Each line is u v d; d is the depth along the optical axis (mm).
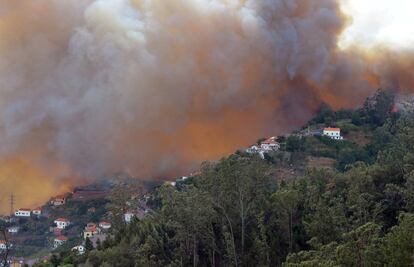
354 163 113125
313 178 84750
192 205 73562
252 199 75812
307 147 129750
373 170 78875
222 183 75062
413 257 47781
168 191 83000
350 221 66750
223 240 75688
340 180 79688
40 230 131000
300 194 76125
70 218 135875
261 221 71375
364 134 136875
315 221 65875
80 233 125188
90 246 98750
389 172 77812
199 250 77375
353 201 69438
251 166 76250
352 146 129125
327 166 119625
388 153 85188
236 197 75500
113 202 111750
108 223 124438
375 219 66750
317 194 74125
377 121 142500
